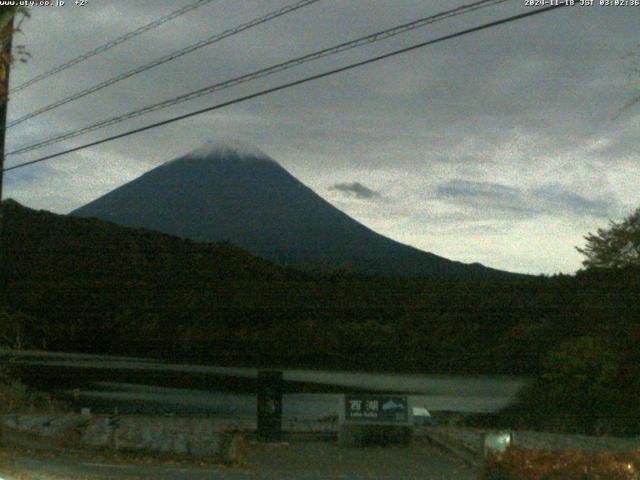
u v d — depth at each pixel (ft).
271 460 78.23
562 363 114.83
